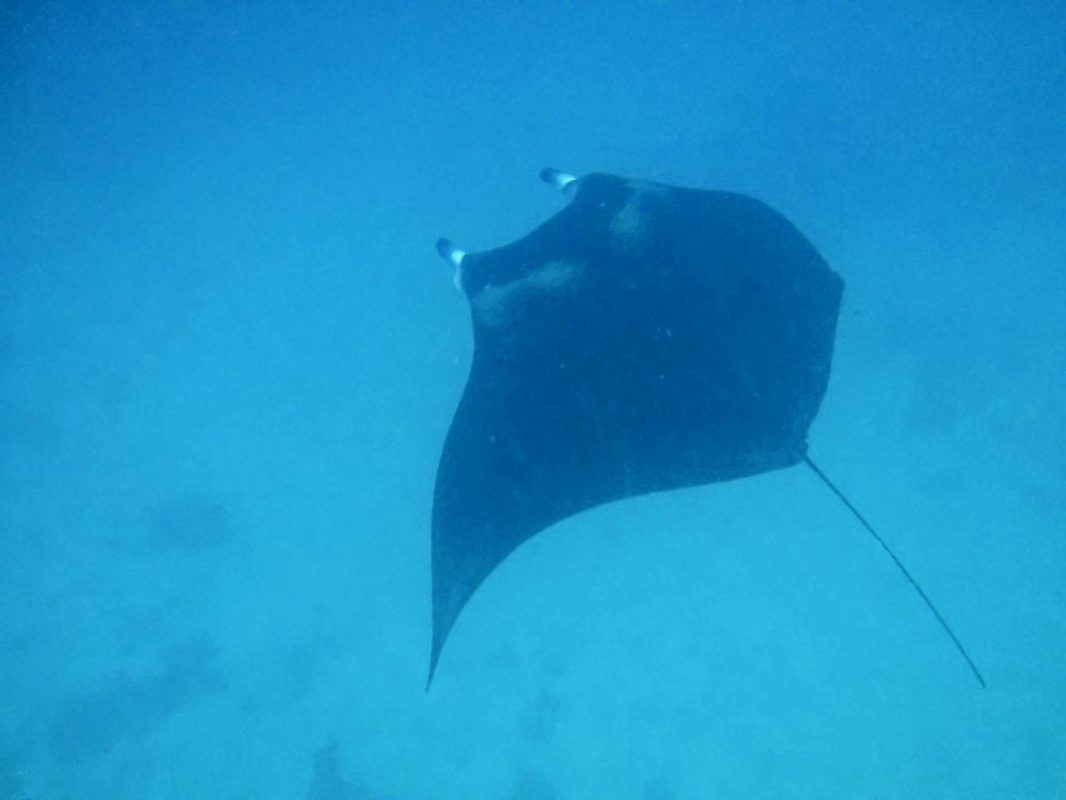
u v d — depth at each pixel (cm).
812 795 748
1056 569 845
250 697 1058
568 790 838
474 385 503
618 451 474
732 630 927
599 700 913
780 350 493
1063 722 720
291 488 1393
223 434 1550
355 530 1284
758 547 1016
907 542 939
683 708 870
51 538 1383
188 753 1012
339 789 895
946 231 1425
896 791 725
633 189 571
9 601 1276
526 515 480
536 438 483
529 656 1004
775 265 531
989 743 732
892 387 1170
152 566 1300
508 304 516
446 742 936
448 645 1055
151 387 1722
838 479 1064
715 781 789
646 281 509
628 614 1004
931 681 797
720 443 462
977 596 854
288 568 1247
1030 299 1191
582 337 492
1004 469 973
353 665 1070
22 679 1154
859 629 872
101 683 1129
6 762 1041
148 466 1509
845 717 797
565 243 536
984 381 1095
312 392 1603
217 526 1327
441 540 458
